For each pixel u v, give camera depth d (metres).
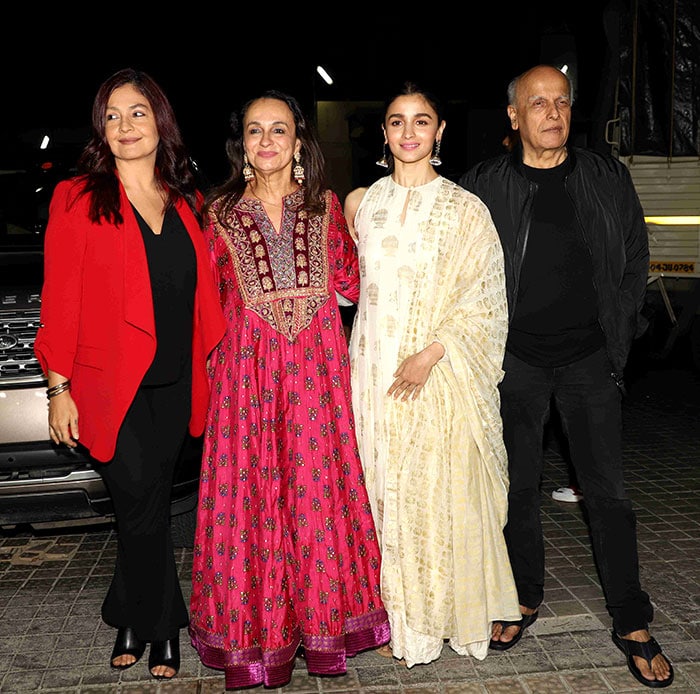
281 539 2.96
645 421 6.84
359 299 3.18
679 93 7.25
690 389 8.02
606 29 7.31
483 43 9.44
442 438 3.03
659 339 7.68
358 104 10.26
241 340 2.97
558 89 2.99
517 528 3.30
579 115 8.27
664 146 7.34
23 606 3.67
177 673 3.11
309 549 2.97
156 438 3.08
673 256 7.42
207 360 3.15
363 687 3.01
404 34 9.48
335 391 3.04
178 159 3.08
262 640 2.93
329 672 2.99
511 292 3.12
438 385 3.04
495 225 3.12
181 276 3.00
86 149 2.98
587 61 8.33
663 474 5.42
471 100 9.63
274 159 2.99
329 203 3.11
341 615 2.99
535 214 3.09
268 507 2.95
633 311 3.19
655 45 7.29
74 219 2.88
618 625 3.12
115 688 3.02
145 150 2.95
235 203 3.06
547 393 3.21
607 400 3.16
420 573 3.03
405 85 3.05
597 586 3.78
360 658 3.21
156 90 3.00
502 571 3.13
